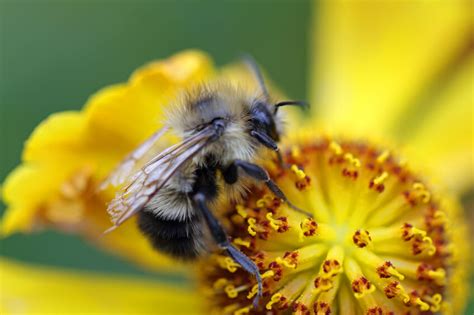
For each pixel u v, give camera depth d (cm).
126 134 12
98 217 12
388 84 14
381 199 11
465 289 12
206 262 12
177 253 12
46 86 15
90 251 14
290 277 11
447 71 14
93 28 15
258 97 12
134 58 15
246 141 11
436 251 11
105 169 12
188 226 11
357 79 14
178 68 12
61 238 14
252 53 15
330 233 11
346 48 14
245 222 11
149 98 12
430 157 14
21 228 12
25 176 12
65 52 15
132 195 11
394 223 11
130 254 13
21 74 15
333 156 11
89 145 12
